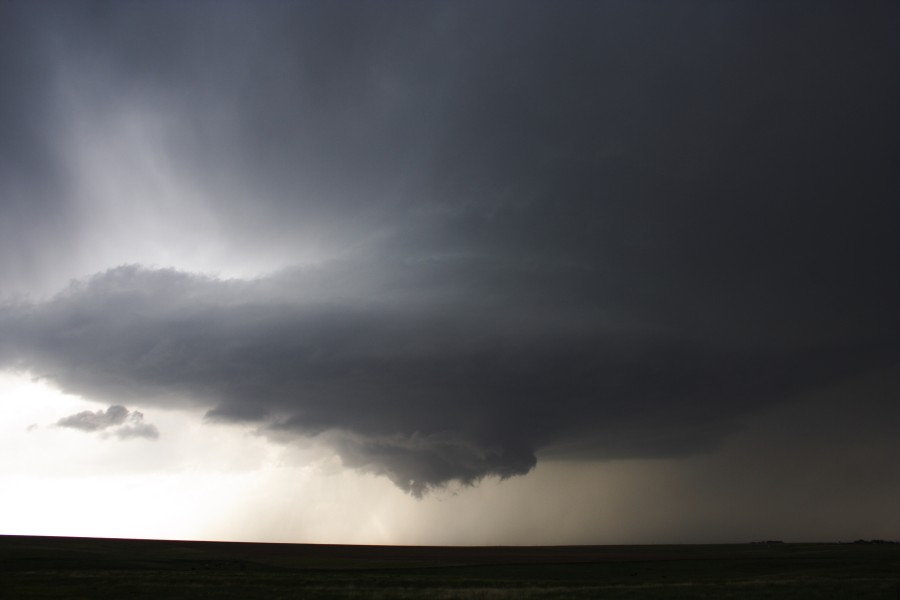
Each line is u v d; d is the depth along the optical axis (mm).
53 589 51562
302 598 49062
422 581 65688
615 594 51938
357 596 49906
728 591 53344
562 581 68875
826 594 51031
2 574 58812
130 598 48375
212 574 62875
